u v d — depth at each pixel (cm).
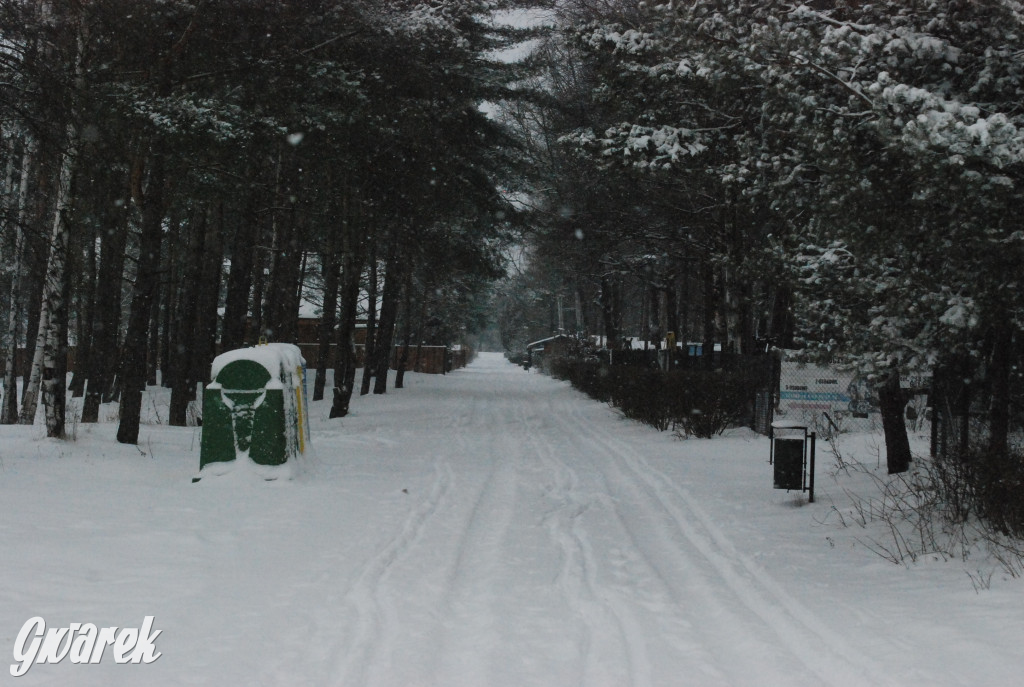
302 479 1238
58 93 1203
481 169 2816
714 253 2166
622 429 2220
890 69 903
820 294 1055
